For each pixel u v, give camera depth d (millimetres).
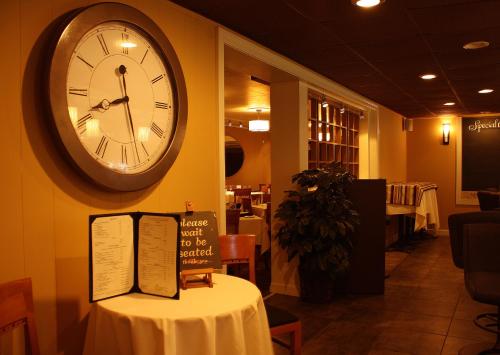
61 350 1995
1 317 1573
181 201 2701
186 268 2016
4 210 1770
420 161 8625
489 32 3297
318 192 3883
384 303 4086
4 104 1764
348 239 4074
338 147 5871
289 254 4066
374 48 3709
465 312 3807
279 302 4145
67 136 1920
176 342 1605
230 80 5203
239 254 2543
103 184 2100
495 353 2881
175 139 2537
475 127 8211
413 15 2934
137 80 2312
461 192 8320
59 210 1973
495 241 2861
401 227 7238
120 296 1867
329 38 3428
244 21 3047
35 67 1872
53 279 1954
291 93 4336
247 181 10898
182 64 2723
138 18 2293
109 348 1706
